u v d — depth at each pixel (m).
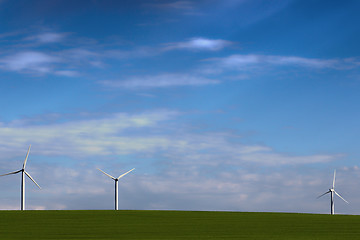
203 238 34.44
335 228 41.75
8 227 40.72
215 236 35.81
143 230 39.25
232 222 45.88
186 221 46.22
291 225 43.75
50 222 44.28
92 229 39.62
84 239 33.59
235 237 35.28
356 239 34.34
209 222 45.66
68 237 34.78
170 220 46.97
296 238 34.81
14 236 35.28
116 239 33.59
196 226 42.31
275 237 35.38
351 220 48.84
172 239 33.69
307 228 41.59
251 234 37.25
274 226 42.91
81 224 43.06
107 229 39.66
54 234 36.47
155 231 38.69
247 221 46.91
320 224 44.88
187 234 36.94
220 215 52.88
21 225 42.06
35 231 38.19
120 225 42.56
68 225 42.28
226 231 39.09
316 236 36.22
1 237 34.69
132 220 46.59
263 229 40.62
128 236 35.47
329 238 34.91
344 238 34.91
